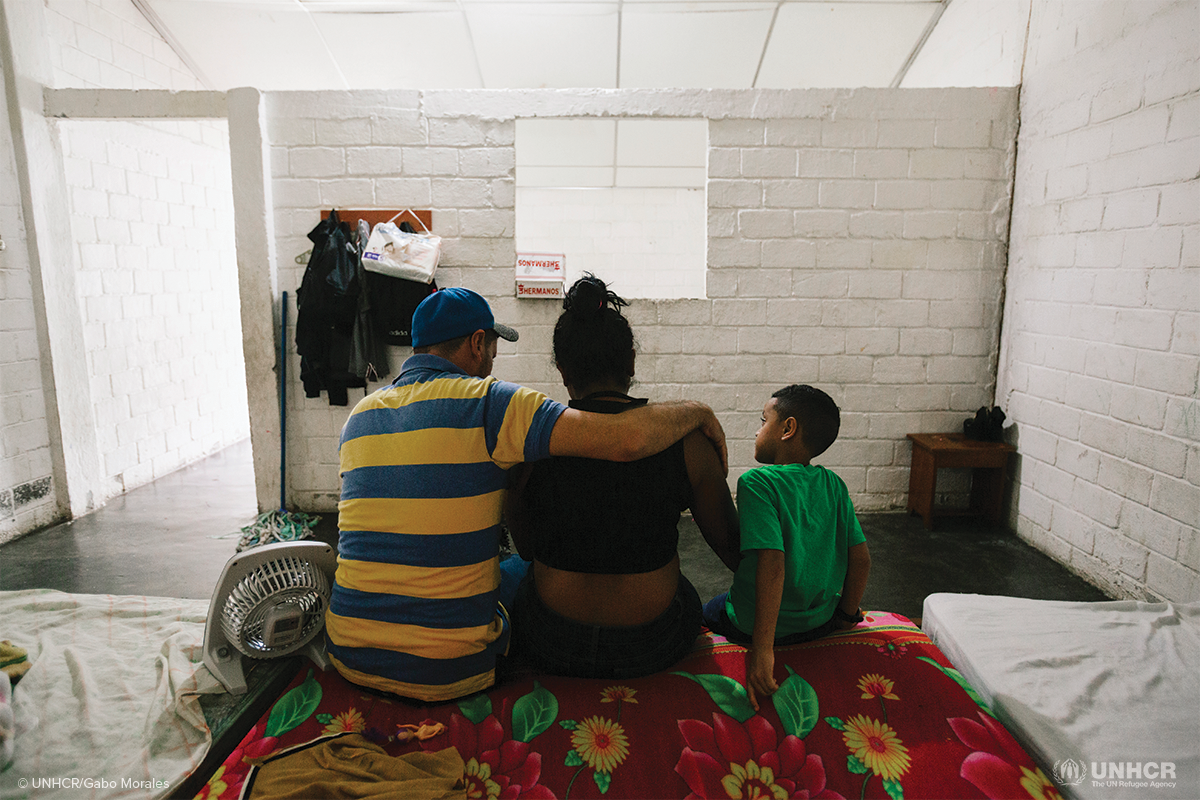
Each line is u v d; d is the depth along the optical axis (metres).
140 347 4.32
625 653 1.56
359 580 1.50
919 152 3.50
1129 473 2.66
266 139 3.49
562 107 3.47
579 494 1.47
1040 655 1.74
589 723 1.46
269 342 3.58
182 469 4.75
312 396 3.55
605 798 1.27
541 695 1.55
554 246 7.11
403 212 3.55
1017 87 3.41
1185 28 2.38
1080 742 1.42
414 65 4.66
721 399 3.70
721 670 1.64
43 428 3.54
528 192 7.04
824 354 3.66
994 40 3.62
